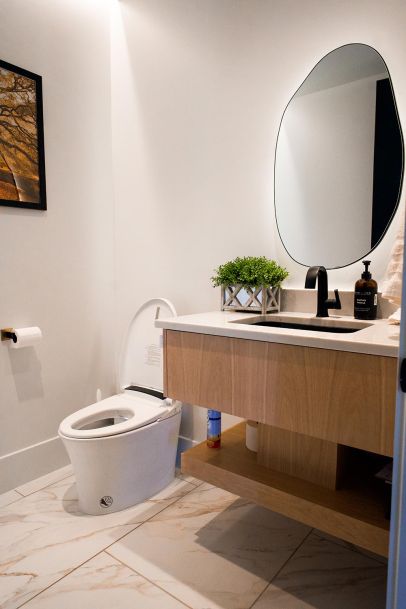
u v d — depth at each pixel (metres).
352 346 0.94
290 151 1.57
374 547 1.02
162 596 1.17
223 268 1.60
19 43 1.74
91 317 2.16
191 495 1.72
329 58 1.46
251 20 1.64
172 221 1.98
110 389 2.29
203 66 1.81
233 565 1.30
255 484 1.23
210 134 1.81
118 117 2.17
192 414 1.96
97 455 1.52
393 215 1.36
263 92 1.63
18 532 1.47
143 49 2.02
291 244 1.60
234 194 1.75
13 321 1.79
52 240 1.94
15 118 1.73
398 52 1.32
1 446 1.76
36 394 1.90
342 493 1.16
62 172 1.96
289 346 1.04
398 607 0.75
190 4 1.82
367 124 1.39
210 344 1.21
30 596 1.17
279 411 1.08
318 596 1.17
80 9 2.00
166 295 2.04
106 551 1.36
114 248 2.26
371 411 0.93
